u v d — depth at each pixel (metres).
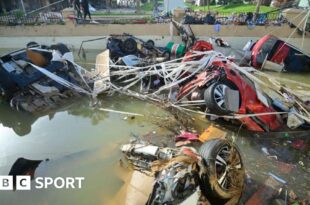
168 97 6.66
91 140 5.19
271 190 3.68
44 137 5.40
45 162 4.20
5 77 6.59
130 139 5.08
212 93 5.33
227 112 5.28
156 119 5.95
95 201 3.44
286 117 5.40
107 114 6.30
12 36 12.90
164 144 4.86
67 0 20.38
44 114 6.40
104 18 15.55
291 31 12.17
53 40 12.91
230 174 3.46
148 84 7.51
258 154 4.63
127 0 25.52
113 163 4.12
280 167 4.28
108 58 8.05
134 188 3.24
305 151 4.71
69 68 7.71
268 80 7.00
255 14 13.02
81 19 13.37
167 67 7.30
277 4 19.33
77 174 3.96
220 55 6.57
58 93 6.92
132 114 6.20
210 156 3.27
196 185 3.16
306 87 7.95
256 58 9.38
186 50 9.89
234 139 5.11
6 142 5.27
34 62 7.33
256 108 5.25
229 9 20.62
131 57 8.42
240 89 5.36
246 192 3.71
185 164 3.22
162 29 12.73
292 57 9.23
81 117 6.21
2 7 19.69
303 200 3.53
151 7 25.05
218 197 3.28
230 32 12.59
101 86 7.24
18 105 6.51
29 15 14.58
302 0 15.01
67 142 5.17
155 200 2.94
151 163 3.59
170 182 3.01
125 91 7.26
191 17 12.98
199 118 5.93
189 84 6.18
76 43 12.91
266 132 5.25
